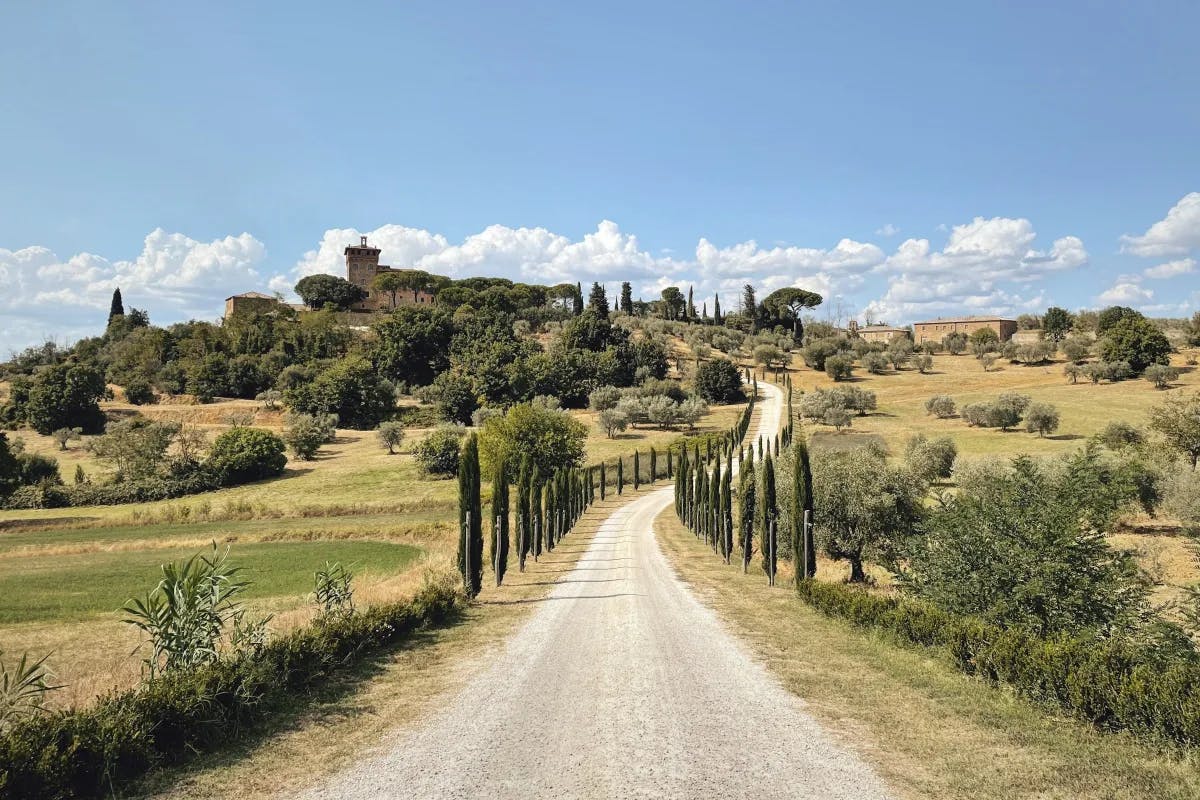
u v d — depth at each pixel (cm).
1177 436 4569
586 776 707
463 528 2027
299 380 11381
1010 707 932
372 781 709
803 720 882
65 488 6581
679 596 1983
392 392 10894
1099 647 972
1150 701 798
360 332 15325
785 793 659
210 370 11419
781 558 2758
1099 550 1341
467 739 830
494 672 1162
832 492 2536
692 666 1180
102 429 9819
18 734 683
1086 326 16075
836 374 13050
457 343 12975
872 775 703
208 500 6412
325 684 1095
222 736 839
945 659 1176
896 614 1343
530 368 11200
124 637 2047
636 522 4809
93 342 14762
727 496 2906
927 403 9600
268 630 1258
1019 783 682
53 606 2561
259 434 7406
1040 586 1261
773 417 10256
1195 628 1198
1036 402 7719
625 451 8356
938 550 1484
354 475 7319
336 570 1452
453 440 7044
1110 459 3491
